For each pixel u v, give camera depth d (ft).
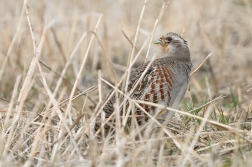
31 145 36.73
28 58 67.46
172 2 82.58
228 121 44.06
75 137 35.83
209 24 78.28
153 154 34.42
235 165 31.60
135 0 85.81
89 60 69.56
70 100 37.68
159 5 84.38
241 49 69.92
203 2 81.87
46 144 37.11
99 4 77.97
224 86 63.82
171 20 78.02
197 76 68.59
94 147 34.32
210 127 42.34
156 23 43.34
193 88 61.72
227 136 37.58
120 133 34.78
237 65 70.38
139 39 77.97
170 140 38.81
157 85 41.57
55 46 69.56
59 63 64.75
